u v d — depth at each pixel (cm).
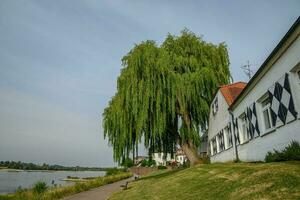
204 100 2236
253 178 852
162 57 2078
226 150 2020
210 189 956
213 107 2355
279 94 1073
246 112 1512
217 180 1059
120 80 2225
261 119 1320
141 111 2050
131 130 2186
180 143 2356
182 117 2270
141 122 2038
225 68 2370
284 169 835
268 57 1108
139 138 2072
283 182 716
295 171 782
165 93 2078
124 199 1450
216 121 2314
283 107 1046
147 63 2088
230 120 1875
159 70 2053
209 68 2228
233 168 1231
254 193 717
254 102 1371
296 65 945
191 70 2236
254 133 1398
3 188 4028
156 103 2045
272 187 710
